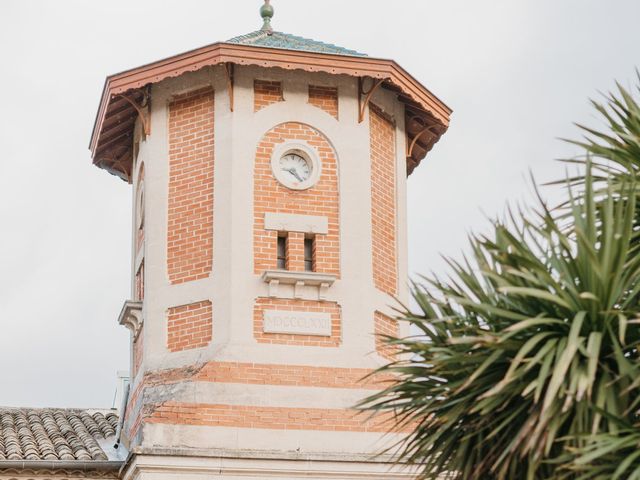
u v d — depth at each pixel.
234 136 21.12
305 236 21.11
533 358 12.04
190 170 21.42
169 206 21.44
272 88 21.58
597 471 11.79
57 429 23.05
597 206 13.40
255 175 21.11
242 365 20.14
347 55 21.17
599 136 13.78
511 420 12.80
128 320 22.22
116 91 21.33
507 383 12.19
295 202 21.14
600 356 12.45
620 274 12.24
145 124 21.88
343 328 20.73
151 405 19.98
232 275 20.52
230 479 19.41
